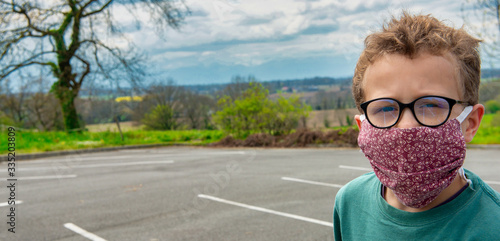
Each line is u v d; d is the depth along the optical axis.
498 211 0.94
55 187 7.21
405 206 1.07
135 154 12.52
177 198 5.97
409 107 0.94
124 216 5.10
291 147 12.73
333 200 5.50
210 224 4.61
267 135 13.50
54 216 5.19
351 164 8.58
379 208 1.12
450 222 0.97
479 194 0.98
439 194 1.01
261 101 13.89
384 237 1.07
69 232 4.51
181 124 20.80
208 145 14.44
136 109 19.67
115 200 6.01
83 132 17.61
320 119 13.68
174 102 20.33
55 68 18.89
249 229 4.38
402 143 0.91
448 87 0.94
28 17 17.19
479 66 1.01
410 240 1.01
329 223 4.50
